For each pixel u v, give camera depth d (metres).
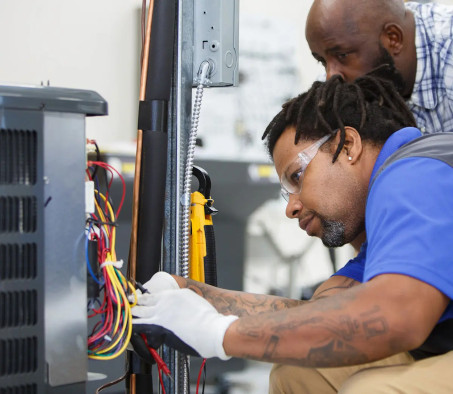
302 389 1.58
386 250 1.10
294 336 1.10
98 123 4.05
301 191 1.36
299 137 1.36
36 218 1.06
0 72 3.65
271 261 4.71
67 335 1.09
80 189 1.10
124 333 1.20
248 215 3.66
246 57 4.58
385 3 1.94
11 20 3.67
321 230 1.36
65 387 1.10
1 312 1.04
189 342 1.17
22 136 1.05
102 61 4.03
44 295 1.07
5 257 1.04
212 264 1.49
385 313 1.06
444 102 2.03
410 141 1.28
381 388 1.14
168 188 1.43
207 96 4.40
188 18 1.45
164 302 1.20
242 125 4.54
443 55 1.99
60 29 3.85
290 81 4.79
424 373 1.15
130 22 4.13
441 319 1.20
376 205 1.16
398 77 1.94
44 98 1.05
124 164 2.73
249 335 1.13
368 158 1.34
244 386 3.33
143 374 1.40
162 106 1.38
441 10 2.06
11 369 1.05
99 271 1.18
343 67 1.97
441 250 1.08
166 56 1.38
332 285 1.50
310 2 4.96
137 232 1.39
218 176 3.48
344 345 1.08
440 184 1.12
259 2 4.71
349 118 1.36
